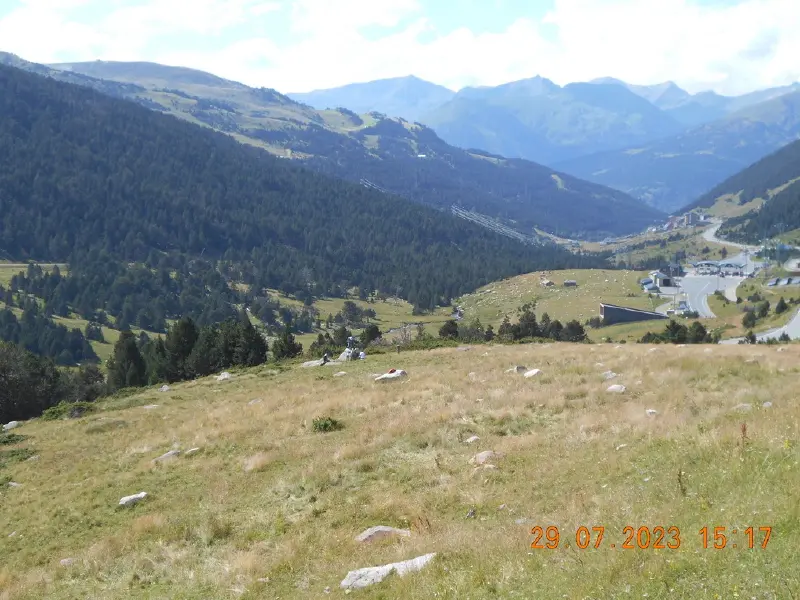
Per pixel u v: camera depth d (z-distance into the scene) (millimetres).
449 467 16125
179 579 12461
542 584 8055
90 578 13586
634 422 16844
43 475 23562
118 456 24672
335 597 9562
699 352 32344
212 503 16844
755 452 11109
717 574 7211
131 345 79375
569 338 104500
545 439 16906
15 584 13930
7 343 63688
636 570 7816
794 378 21562
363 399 26953
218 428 25984
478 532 11031
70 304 189250
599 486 12281
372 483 16047
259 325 186000
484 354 41906
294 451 20125
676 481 11000
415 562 10023
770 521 8188
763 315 149500
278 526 14188
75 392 77062
